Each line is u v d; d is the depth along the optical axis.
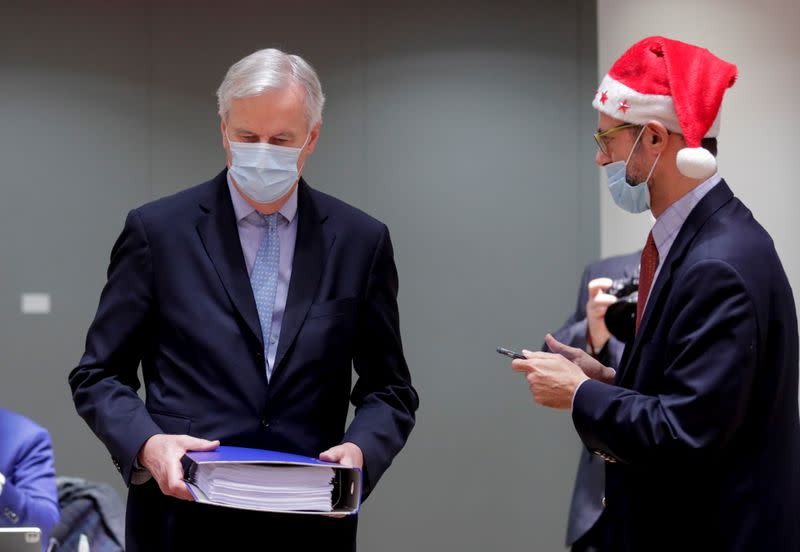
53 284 6.79
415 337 6.87
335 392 2.92
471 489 6.83
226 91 2.83
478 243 6.91
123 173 6.82
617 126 2.85
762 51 5.69
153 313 2.88
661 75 2.79
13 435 4.00
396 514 6.81
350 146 6.89
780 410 2.62
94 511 4.49
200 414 2.79
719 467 2.59
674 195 2.81
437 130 6.92
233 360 2.81
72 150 6.81
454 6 6.93
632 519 2.71
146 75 6.84
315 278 2.91
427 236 6.90
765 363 2.60
